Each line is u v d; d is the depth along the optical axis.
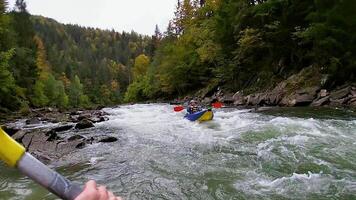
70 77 108.25
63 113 29.19
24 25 59.41
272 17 32.62
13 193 6.79
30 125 19.17
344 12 25.59
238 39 36.94
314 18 27.41
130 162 9.17
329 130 12.07
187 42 51.31
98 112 27.47
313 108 20.88
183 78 49.44
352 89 22.84
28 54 49.56
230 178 7.45
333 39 24.88
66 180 0.79
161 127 16.11
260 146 10.38
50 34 170.50
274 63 33.31
